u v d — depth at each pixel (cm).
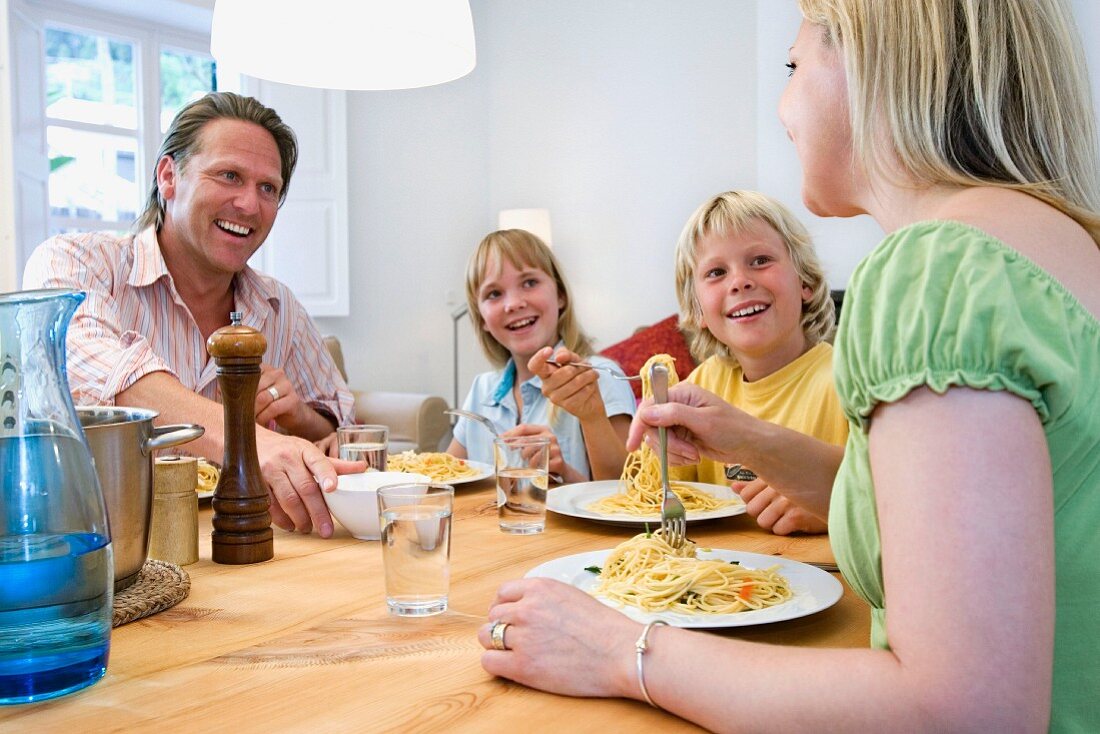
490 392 250
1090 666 61
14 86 377
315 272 475
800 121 75
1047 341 57
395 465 169
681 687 60
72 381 174
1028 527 53
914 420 56
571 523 135
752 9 446
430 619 86
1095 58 311
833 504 73
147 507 92
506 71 538
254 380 110
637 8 487
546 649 67
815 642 79
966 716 51
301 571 105
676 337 402
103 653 69
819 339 196
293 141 228
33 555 64
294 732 60
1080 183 68
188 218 208
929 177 68
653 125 484
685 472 188
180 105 469
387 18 127
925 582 53
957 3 67
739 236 180
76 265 201
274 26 146
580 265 516
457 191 539
